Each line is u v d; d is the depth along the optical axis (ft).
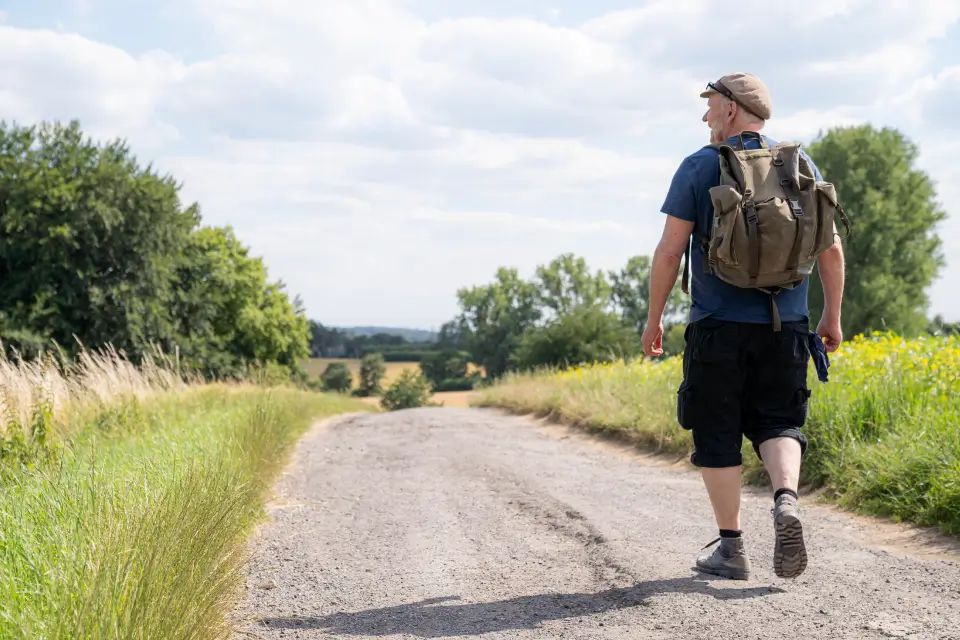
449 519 17.71
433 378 390.42
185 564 9.66
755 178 10.10
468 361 388.98
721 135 11.10
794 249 9.91
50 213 113.70
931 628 9.13
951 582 11.05
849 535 14.56
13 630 7.43
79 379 33.58
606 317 169.78
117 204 116.88
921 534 14.20
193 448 19.86
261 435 24.97
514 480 23.04
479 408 62.54
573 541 14.82
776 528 9.68
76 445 20.71
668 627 9.57
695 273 10.78
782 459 10.19
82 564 8.82
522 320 329.31
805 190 10.11
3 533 10.52
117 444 22.82
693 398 10.84
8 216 110.22
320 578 13.04
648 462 27.02
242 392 53.31
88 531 10.34
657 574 11.89
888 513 15.84
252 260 171.01
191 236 141.28
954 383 21.03
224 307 160.45
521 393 55.67
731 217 9.86
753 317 10.33
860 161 143.13
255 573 13.38
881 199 139.44
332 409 71.56
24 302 110.01
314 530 17.08
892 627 9.21
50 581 8.61
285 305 180.34
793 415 10.74
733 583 11.23
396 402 240.94
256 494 18.60
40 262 110.52
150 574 8.41
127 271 118.01
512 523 16.88
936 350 25.20
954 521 14.07
